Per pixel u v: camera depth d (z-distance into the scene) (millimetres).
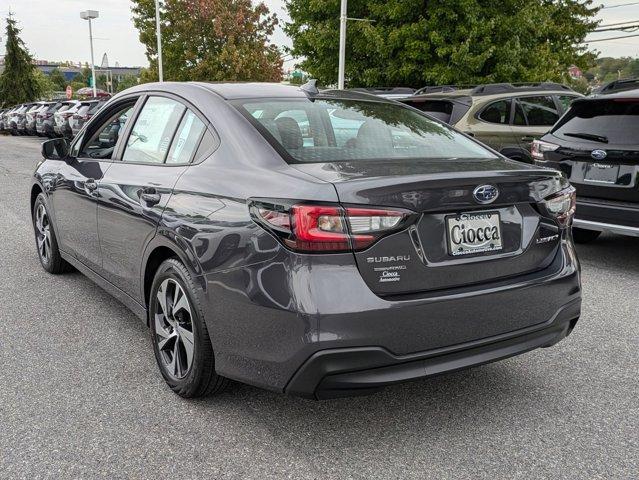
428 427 3031
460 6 21719
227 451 2807
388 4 22859
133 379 3529
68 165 4766
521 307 2900
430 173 2723
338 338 2490
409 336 2607
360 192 2535
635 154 5512
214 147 3205
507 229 2912
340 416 3133
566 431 2998
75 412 3148
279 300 2561
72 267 5613
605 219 5758
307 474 2635
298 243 2520
